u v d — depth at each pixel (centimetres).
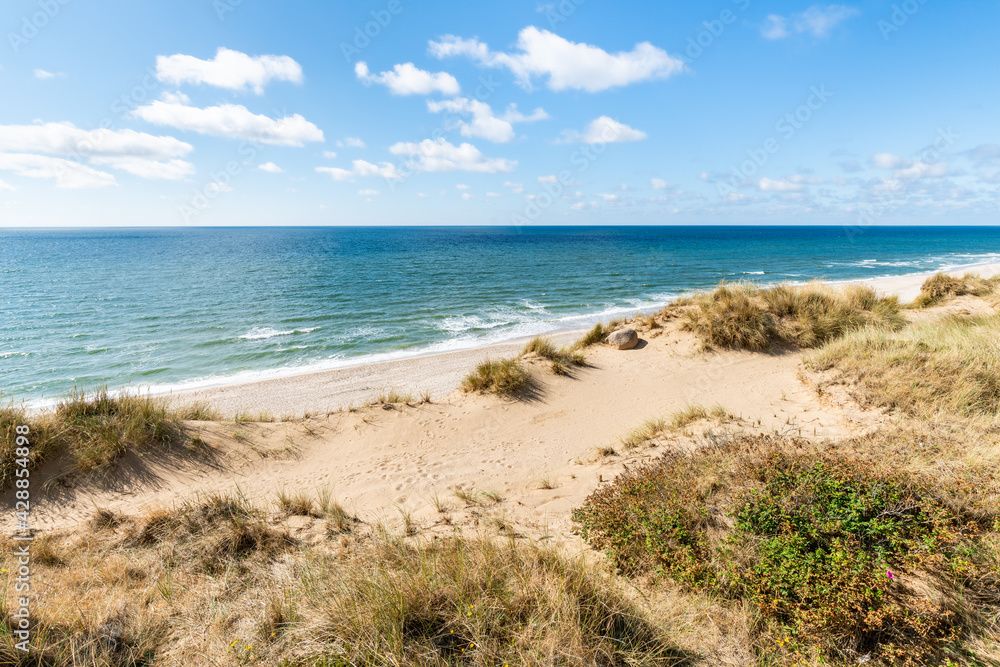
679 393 941
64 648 275
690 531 386
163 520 472
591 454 724
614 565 373
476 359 1579
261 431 804
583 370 1091
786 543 332
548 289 3247
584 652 264
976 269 4194
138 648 284
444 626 288
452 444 819
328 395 1263
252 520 483
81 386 1399
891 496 353
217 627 304
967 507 348
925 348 811
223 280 3606
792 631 281
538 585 321
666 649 277
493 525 488
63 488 580
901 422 589
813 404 764
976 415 564
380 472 715
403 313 2456
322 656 268
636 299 2848
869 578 292
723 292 1329
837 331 1103
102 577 372
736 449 537
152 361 1653
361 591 317
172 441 712
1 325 2145
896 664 259
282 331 2069
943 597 290
